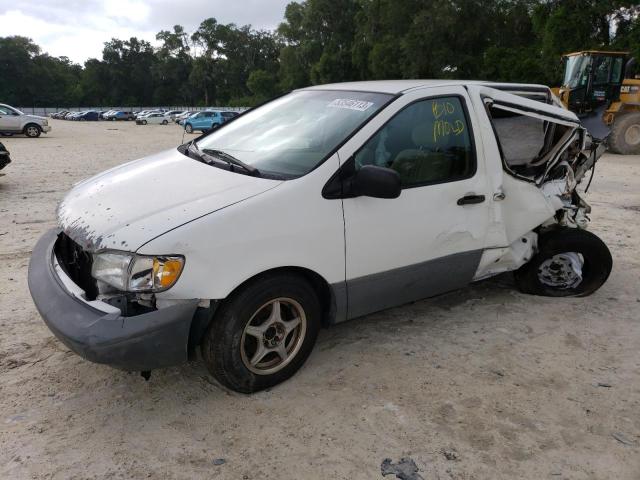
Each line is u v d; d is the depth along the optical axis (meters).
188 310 2.66
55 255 3.22
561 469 2.57
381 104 3.42
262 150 3.51
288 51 64.38
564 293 4.58
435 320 4.13
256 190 2.94
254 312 2.94
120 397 3.08
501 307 4.37
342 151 3.16
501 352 3.64
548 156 4.31
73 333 2.57
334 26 58.91
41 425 2.82
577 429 2.86
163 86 111.50
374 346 3.71
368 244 3.26
